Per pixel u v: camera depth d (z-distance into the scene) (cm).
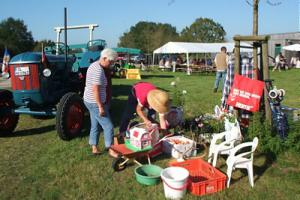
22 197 407
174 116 607
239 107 545
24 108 664
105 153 536
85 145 580
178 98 747
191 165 462
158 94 478
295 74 2214
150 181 421
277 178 445
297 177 443
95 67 493
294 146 523
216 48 2683
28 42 5900
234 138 485
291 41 3669
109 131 508
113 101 1016
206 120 609
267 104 540
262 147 517
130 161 496
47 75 627
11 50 5334
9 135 665
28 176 461
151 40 5512
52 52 862
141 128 491
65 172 468
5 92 661
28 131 692
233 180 439
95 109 504
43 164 500
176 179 389
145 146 477
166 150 526
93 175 457
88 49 912
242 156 443
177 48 2584
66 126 595
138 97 502
